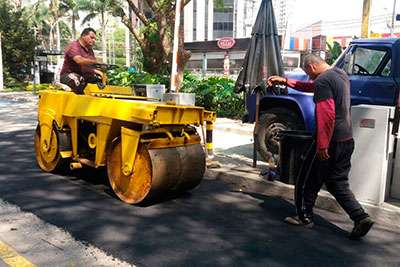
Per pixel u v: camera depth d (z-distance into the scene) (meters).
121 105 4.39
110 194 4.88
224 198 4.89
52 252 3.21
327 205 4.54
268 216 4.27
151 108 4.07
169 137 4.46
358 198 4.42
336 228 3.99
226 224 4.00
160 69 17.89
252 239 3.64
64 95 5.33
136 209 4.36
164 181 4.37
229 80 13.97
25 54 33.19
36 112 14.56
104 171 6.00
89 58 5.90
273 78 4.70
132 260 3.12
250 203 4.71
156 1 15.12
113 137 4.75
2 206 4.28
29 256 3.12
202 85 13.61
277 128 6.41
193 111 4.66
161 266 3.04
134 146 4.34
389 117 4.21
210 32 71.50
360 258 3.32
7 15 33.28
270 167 5.21
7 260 3.04
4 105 17.59
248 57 5.69
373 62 5.93
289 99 6.24
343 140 3.62
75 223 3.86
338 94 3.58
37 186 5.11
